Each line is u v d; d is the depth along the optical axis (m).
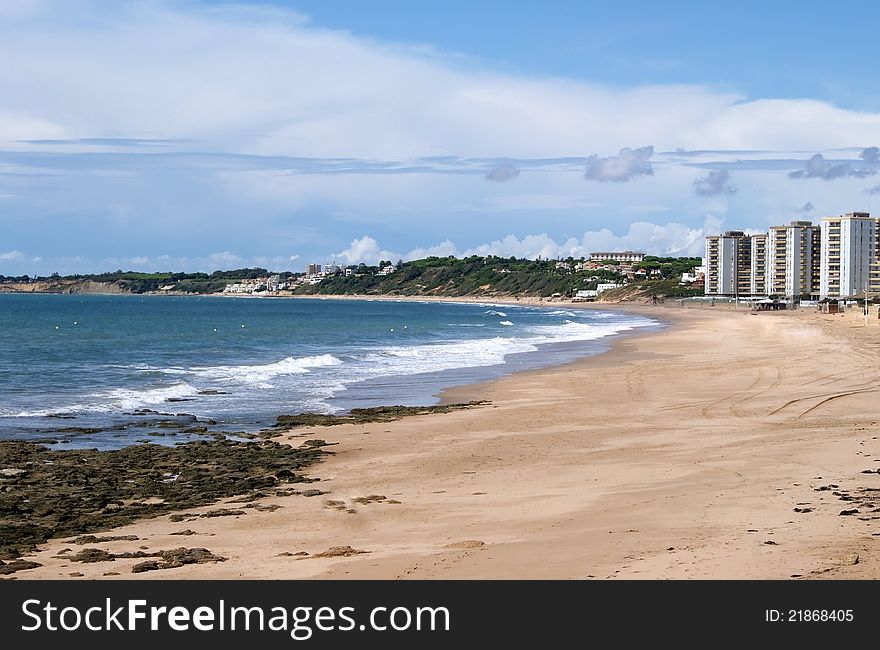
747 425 24.33
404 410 29.53
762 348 55.25
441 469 19.72
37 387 35.84
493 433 24.62
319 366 46.09
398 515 15.28
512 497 16.23
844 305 146.12
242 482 18.80
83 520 15.69
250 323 107.00
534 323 109.38
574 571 10.78
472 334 80.88
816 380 35.09
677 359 48.56
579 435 23.75
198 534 14.51
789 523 12.59
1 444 23.05
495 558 11.66
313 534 14.20
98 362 48.03
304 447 23.09
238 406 31.16
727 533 12.16
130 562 12.84
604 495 15.85
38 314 129.25
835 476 16.55
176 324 101.50
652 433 23.64
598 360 49.12
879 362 41.84
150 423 27.19
